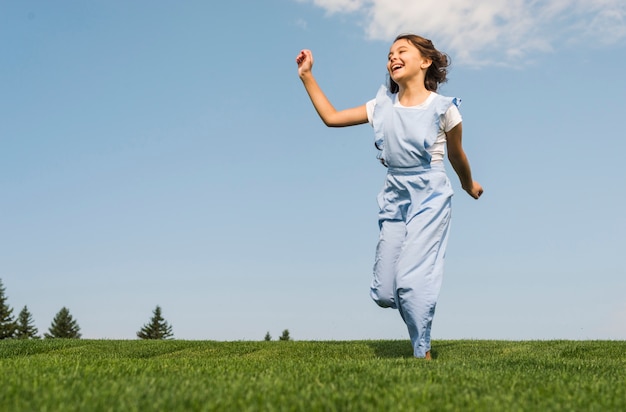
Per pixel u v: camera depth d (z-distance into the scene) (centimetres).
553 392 284
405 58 477
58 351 834
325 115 501
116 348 849
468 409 236
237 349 816
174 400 241
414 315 457
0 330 5050
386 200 487
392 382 301
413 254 456
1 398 241
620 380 343
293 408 227
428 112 460
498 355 657
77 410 226
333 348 770
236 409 228
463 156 487
